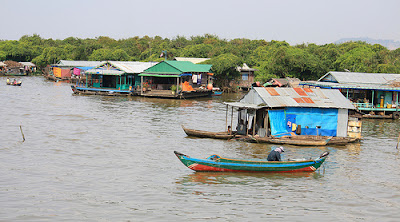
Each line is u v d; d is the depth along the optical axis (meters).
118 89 72.88
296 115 34.56
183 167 25.92
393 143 35.53
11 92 69.75
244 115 35.16
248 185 22.86
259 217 18.52
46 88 81.19
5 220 17.39
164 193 21.16
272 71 84.94
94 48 135.25
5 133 35.00
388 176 25.44
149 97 70.06
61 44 158.12
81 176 23.56
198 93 73.44
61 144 31.42
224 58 86.62
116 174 24.11
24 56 140.50
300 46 112.44
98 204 19.48
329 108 34.88
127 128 38.84
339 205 20.36
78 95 69.62
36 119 42.69
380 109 52.28
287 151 30.92
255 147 31.83
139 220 17.84
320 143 32.69
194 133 35.00
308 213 19.19
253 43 135.00
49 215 18.08
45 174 23.77
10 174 23.55
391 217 19.06
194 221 17.86
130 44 141.88
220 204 19.89
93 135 35.09
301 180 24.20
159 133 36.81
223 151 30.22
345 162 28.47
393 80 57.19
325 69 82.69
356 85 54.53
